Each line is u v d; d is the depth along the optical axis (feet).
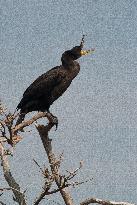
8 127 36.63
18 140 37.50
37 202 36.04
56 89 53.52
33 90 52.95
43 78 53.26
